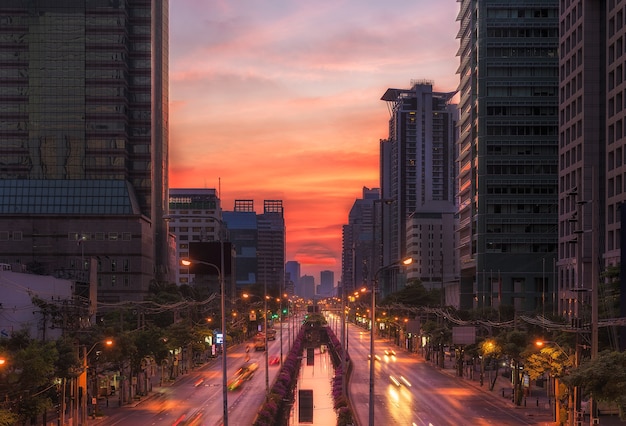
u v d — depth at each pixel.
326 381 130.25
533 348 82.56
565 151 168.38
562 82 172.00
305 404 81.94
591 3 157.50
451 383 119.94
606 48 148.12
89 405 93.00
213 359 166.12
